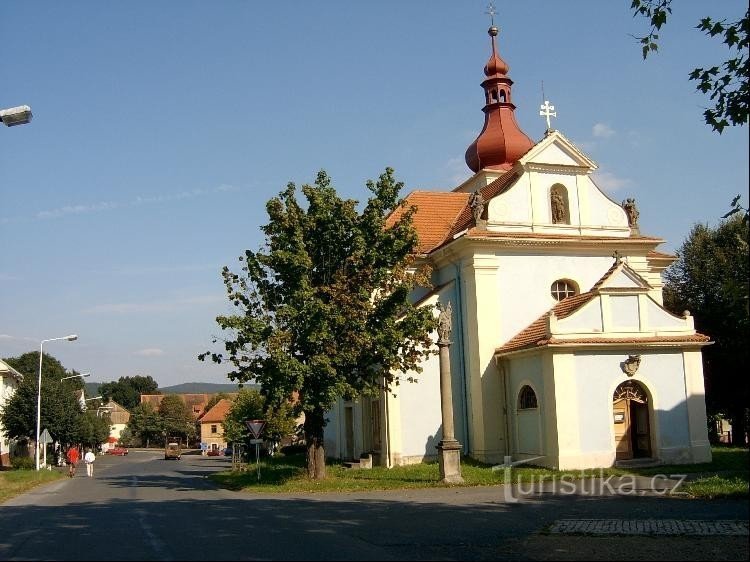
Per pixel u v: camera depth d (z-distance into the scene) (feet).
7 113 53.26
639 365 90.89
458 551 38.91
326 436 134.51
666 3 42.93
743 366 122.83
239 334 84.02
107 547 41.11
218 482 104.94
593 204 108.88
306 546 40.32
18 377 242.78
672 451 90.33
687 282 141.18
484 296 102.53
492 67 138.41
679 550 38.73
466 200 130.82
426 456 102.37
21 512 64.85
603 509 54.85
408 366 87.92
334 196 87.10
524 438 95.66
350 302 83.15
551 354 88.94
